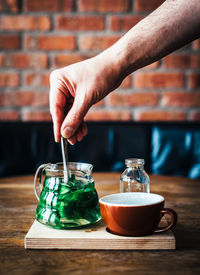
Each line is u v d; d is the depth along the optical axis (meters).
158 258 0.55
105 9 1.72
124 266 0.52
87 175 0.66
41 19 1.73
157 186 1.05
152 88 1.74
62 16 1.72
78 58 1.74
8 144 1.61
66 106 0.86
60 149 1.62
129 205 0.58
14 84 1.75
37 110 1.76
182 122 1.61
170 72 1.74
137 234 0.59
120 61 0.77
